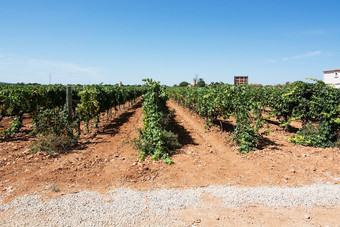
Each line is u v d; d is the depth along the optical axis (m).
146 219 3.42
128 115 15.74
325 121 7.32
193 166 5.65
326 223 3.42
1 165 5.36
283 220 3.48
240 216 3.57
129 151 6.87
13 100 8.57
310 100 8.15
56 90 12.72
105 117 14.41
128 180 4.80
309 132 7.61
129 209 3.65
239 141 7.48
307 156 6.36
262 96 13.14
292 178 4.96
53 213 3.50
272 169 5.48
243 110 7.55
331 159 6.04
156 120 6.92
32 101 9.70
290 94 8.75
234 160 6.23
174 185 4.61
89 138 8.51
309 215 3.60
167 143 6.79
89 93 9.75
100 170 5.31
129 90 22.16
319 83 7.97
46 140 6.64
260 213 3.66
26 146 6.99
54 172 5.03
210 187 4.53
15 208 3.61
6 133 8.34
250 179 4.94
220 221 3.43
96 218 3.39
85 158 6.10
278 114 10.21
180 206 3.80
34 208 3.61
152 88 7.36
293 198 4.09
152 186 4.55
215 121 12.11
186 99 17.77
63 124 7.21
